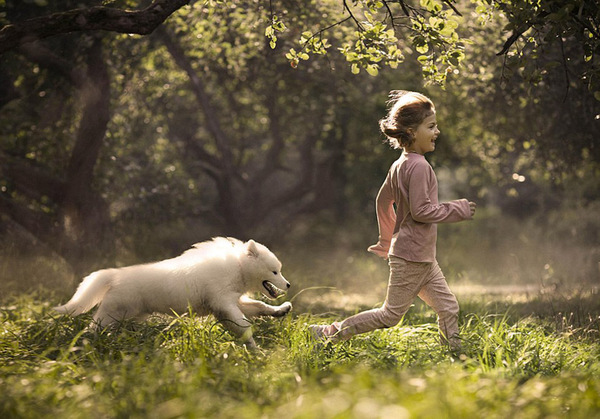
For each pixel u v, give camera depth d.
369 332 7.06
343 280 17.14
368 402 3.79
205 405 4.22
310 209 30.61
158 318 7.38
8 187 15.22
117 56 15.17
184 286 6.84
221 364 5.38
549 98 12.73
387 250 6.89
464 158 22.30
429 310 10.27
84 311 7.25
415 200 6.19
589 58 7.29
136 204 17.25
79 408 4.32
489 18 7.93
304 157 29.06
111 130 16.33
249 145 29.00
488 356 5.96
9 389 4.70
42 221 14.80
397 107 6.54
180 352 5.90
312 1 11.98
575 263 17.00
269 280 7.02
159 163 19.31
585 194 19.23
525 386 4.69
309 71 15.91
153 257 16.97
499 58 12.70
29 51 13.36
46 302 10.59
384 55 7.79
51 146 15.15
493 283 16.95
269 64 17.16
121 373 5.03
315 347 6.38
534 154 16.08
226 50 14.73
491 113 15.11
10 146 14.69
